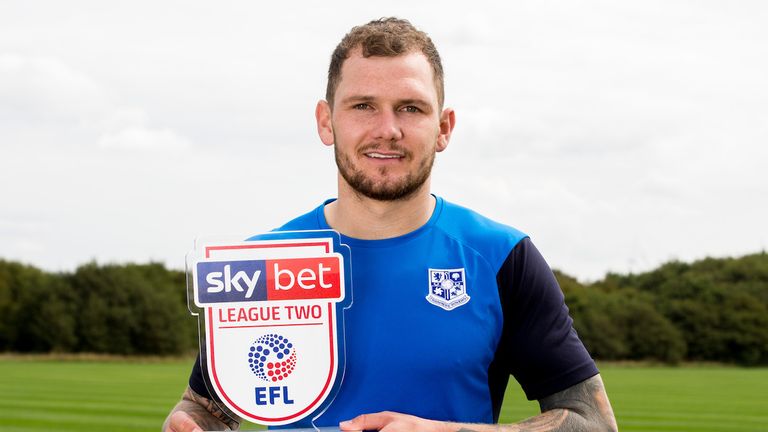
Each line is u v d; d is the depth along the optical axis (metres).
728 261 86.50
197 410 2.30
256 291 2.14
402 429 1.99
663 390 34.50
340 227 2.28
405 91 2.07
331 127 2.29
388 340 2.15
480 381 2.19
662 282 84.56
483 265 2.21
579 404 2.22
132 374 43.97
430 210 2.29
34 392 28.81
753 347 74.94
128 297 71.69
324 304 2.14
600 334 74.56
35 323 69.06
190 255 2.15
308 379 2.14
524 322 2.24
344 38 2.19
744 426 18.64
